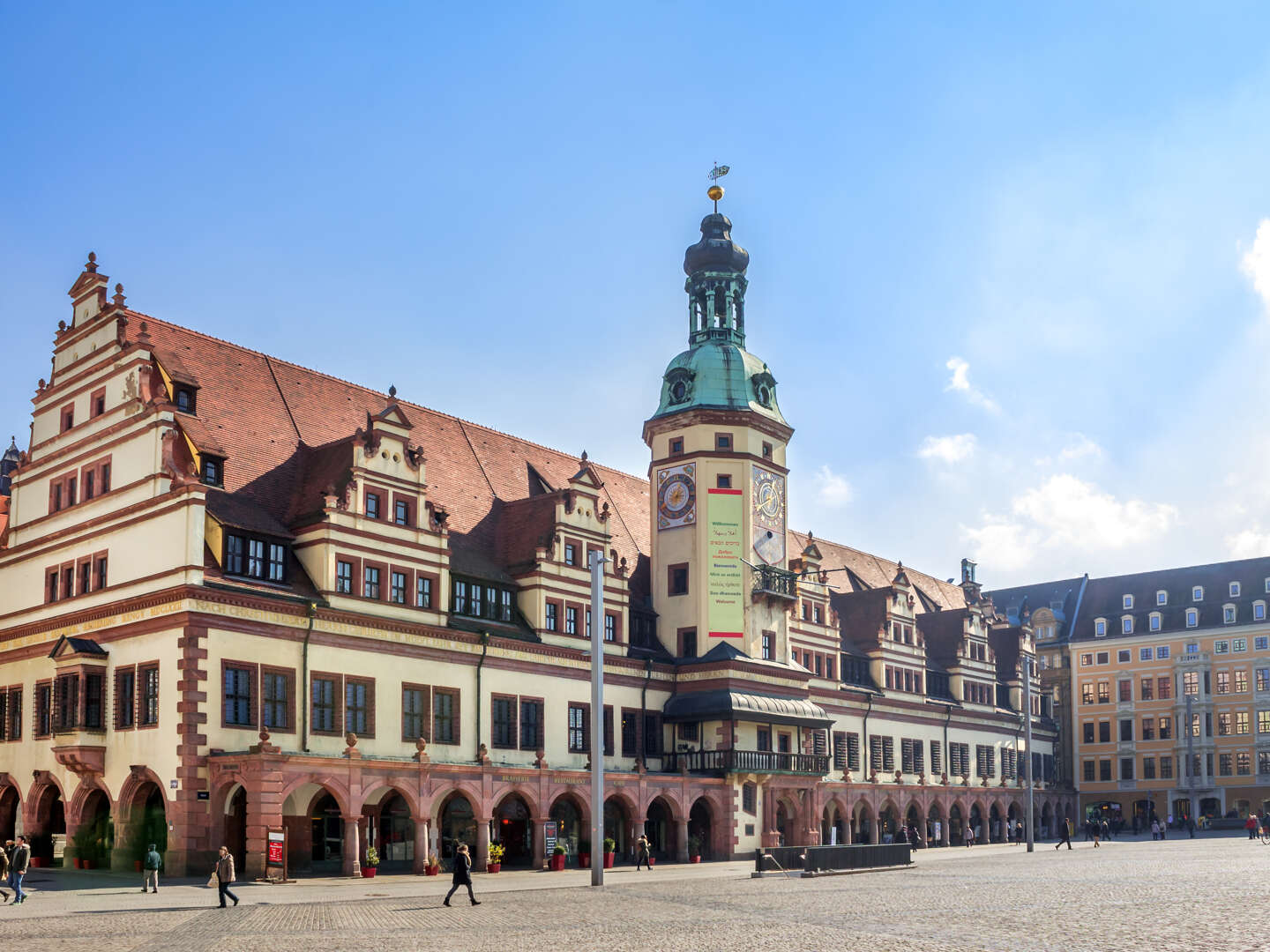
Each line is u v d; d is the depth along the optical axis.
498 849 56.47
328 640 53.69
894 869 59.31
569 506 67.81
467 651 59.91
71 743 51.12
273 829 46.28
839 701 86.31
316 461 58.97
